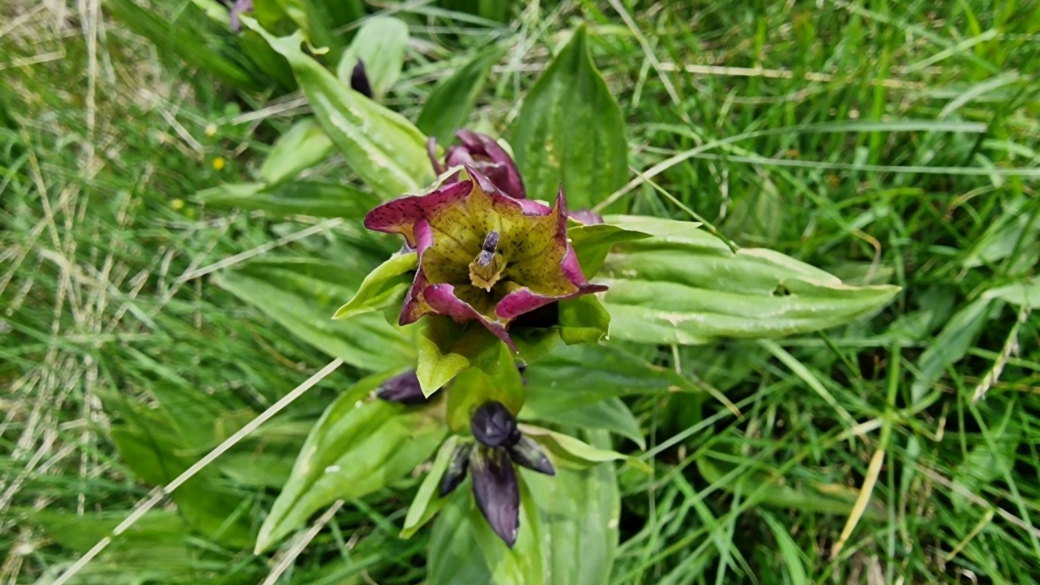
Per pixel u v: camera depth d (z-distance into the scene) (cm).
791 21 30
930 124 23
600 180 24
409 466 20
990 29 27
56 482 24
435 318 16
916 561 22
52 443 26
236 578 23
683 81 29
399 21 28
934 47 28
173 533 24
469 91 27
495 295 16
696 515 24
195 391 25
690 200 27
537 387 21
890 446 23
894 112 27
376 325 22
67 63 32
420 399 20
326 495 19
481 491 19
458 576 22
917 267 26
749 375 25
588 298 15
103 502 25
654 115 29
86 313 27
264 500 24
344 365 25
